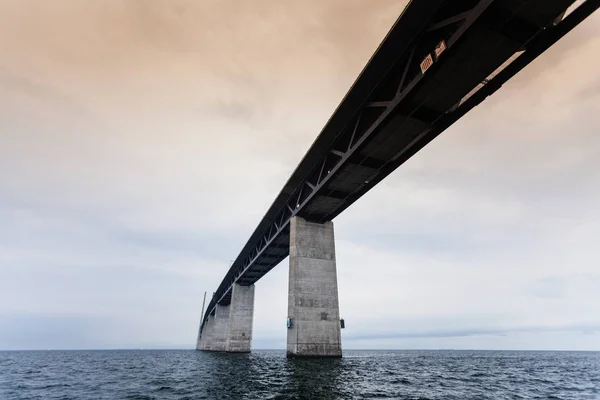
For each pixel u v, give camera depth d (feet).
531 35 42.93
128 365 136.46
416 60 52.44
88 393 50.67
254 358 138.51
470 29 41.34
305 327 85.10
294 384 48.65
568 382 72.59
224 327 260.01
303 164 87.15
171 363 136.56
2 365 152.25
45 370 114.21
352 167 76.74
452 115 57.93
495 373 91.20
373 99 61.98
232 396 40.22
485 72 49.19
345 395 39.45
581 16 39.14
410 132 64.03
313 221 99.09
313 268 92.53
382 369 83.41
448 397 42.65
